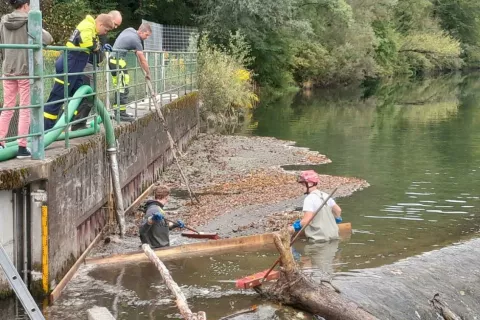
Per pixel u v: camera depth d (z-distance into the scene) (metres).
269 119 28.66
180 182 14.49
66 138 8.20
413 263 8.46
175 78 19.23
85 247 8.92
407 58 66.94
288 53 43.22
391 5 56.81
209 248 9.17
